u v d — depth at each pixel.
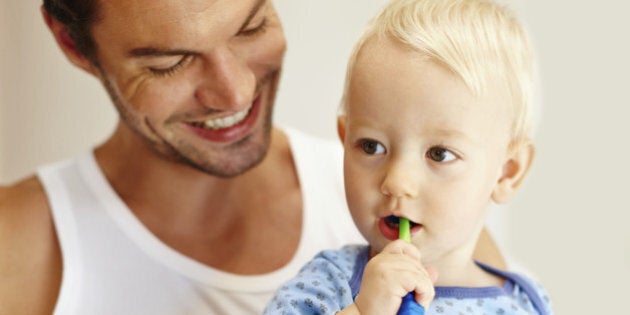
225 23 1.20
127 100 1.30
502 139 1.10
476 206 1.08
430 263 1.13
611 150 2.35
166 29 1.19
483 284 1.17
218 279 1.41
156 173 1.43
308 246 1.47
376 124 1.05
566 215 2.42
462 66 1.04
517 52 1.14
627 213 2.36
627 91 2.30
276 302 1.10
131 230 1.44
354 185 1.07
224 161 1.36
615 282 2.40
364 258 1.17
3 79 1.99
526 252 2.46
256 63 1.28
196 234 1.47
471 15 1.12
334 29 2.14
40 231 1.44
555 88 2.36
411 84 1.04
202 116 1.29
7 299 1.38
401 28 1.09
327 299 1.10
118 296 1.39
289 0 2.11
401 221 1.05
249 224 1.49
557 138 2.39
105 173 1.50
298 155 1.59
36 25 1.99
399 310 0.98
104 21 1.22
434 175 1.05
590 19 2.31
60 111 2.04
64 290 1.38
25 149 2.04
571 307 2.45
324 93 2.16
